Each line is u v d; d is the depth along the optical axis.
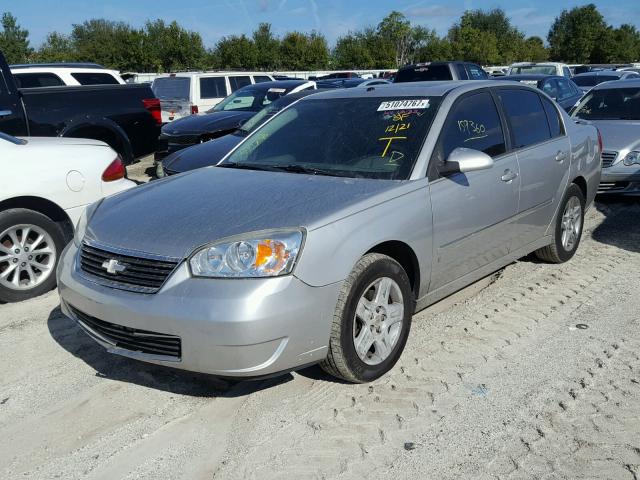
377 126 4.33
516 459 2.96
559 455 2.98
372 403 3.45
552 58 74.69
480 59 57.31
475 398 3.47
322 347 3.30
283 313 3.10
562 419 3.26
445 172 4.01
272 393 3.58
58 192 5.23
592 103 9.34
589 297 4.89
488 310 4.68
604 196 8.38
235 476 2.89
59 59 48.44
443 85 4.62
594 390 3.53
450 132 4.22
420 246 3.79
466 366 3.83
